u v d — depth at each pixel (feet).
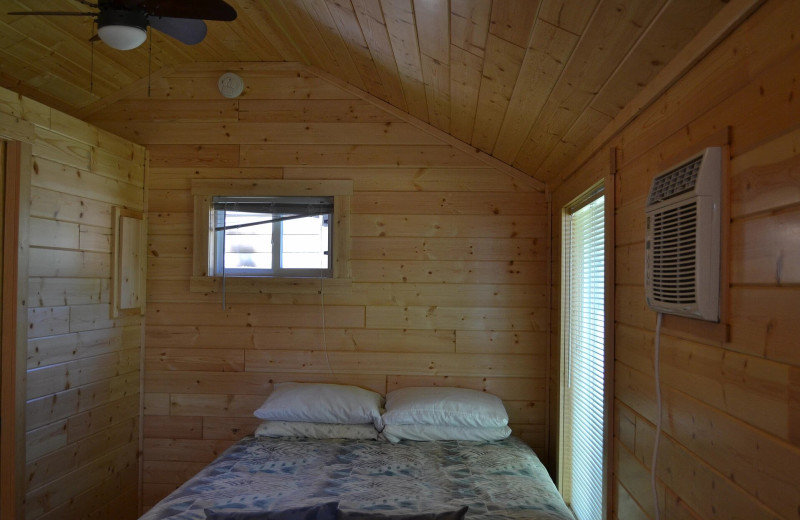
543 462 10.84
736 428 3.71
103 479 9.97
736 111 3.77
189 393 11.19
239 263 11.28
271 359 11.15
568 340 9.81
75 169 9.14
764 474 3.36
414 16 6.14
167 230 11.32
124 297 10.44
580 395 9.19
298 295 11.16
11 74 9.66
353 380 11.06
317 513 5.38
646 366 5.47
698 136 4.35
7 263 7.79
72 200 9.08
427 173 11.09
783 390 3.17
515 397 10.93
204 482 7.48
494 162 11.00
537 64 5.84
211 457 11.14
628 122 5.97
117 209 10.25
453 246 11.03
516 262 10.99
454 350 11.00
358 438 9.64
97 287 9.77
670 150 4.90
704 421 4.19
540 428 10.88
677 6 3.92
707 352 4.15
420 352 11.03
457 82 7.64
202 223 11.25
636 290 5.81
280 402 9.91
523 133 8.51
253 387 11.16
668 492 4.86
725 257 3.86
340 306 11.11
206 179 11.30
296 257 11.25
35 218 8.21
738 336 3.70
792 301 3.09
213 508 6.59
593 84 5.73
